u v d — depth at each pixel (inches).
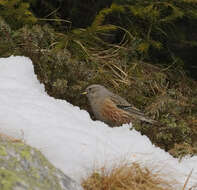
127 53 564.4
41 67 447.8
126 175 293.7
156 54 618.2
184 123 460.1
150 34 609.0
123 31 609.6
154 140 434.9
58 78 443.5
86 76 469.4
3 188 194.5
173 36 600.4
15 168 216.1
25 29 464.1
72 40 537.6
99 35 598.2
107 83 523.5
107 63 551.5
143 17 555.8
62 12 600.4
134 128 418.0
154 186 295.6
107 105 442.0
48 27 555.2
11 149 228.2
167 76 600.4
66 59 456.1
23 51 451.8
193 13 553.9
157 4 562.6
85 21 603.8
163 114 475.2
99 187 282.2
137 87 514.6
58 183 227.3
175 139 438.9
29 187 204.2
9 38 454.6
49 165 236.2
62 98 439.2
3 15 493.0
